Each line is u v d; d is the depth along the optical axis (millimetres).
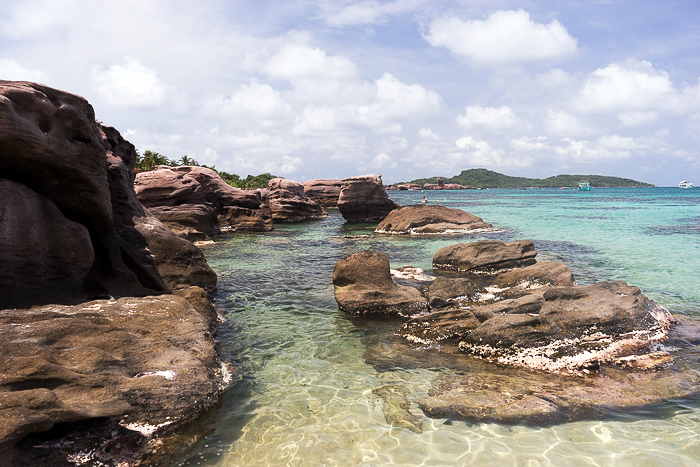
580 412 6961
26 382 5559
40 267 8594
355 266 13375
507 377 8320
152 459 5773
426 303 12938
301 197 59812
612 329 10031
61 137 8930
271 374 8617
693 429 6422
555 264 15727
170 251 14383
